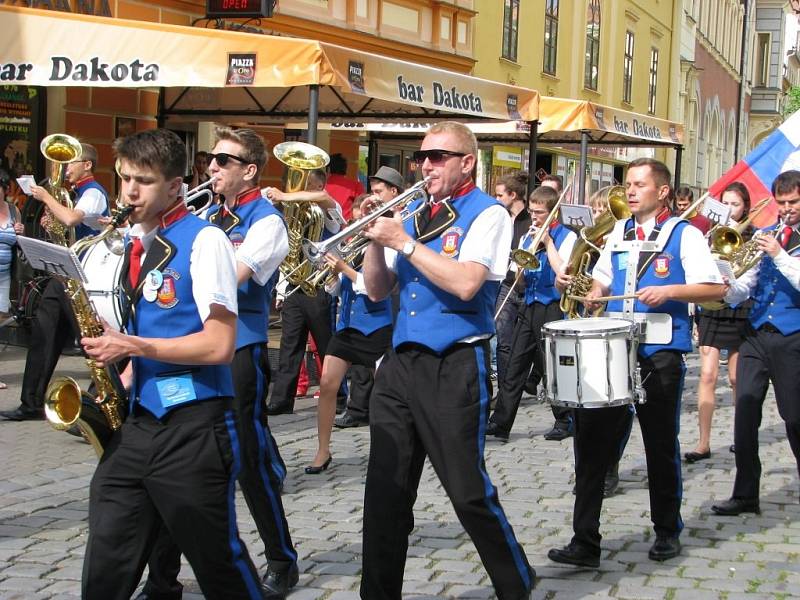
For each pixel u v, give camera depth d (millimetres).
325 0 15125
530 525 5875
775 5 53125
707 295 5059
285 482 6652
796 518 6133
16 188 11547
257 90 12469
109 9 11750
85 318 3469
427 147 4227
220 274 3432
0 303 9156
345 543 5469
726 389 11172
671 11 33906
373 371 7113
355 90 8875
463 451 4055
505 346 8492
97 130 12156
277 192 6156
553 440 8203
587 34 25906
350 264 6770
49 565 5020
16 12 8914
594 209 8531
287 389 8641
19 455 7078
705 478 7113
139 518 3449
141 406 3455
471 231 4148
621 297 5137
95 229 8086
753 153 10312
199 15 13180
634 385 4918
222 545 3445
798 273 5719
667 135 16922
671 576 5086
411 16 17312
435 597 4750
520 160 22031
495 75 20672
